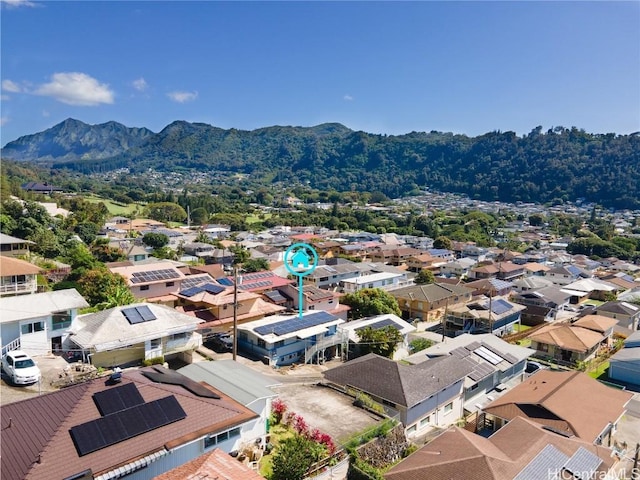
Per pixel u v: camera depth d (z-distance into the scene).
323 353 38.41
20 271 38.22
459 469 18.53
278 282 52.56
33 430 15.73
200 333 37.16
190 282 47.53
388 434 22.75
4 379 24.39
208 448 17.69
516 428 23.34
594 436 24.56
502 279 82.75
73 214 91.62
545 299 63.06
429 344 45.69
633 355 40.44
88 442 15.09
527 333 52.28
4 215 64.12
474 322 52.75
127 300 37.06
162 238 92.31
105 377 18.78
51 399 17.58
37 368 24.39
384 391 26.80
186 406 17.98
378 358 29.97
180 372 24.12
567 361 44.28
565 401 27.86
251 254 86.38
